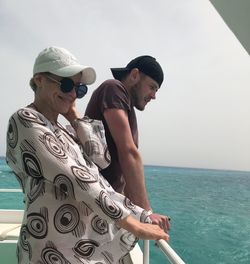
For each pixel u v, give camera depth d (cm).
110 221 138
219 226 1927
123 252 156
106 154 179
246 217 2252
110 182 204
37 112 143
